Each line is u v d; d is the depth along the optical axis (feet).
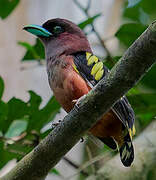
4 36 50.85
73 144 28.04
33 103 35.22
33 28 36.09
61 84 31.83
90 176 37.50
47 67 33.81
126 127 30.58
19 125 35.81
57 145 27.96
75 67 31.71
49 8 53.52
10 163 42.50
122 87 25.39
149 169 37.73
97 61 31.94
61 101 32.30
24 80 49.44
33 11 53.26
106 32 50.44
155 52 24.18
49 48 34.73
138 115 39.91
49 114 35.47
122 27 38.42
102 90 25.68
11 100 34.83
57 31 35.58
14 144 35.04
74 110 26.81
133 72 24.89
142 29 38.42
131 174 37.40
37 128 35.42
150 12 45.80
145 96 37.83
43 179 29.40
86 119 26.84
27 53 39.14
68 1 53.36
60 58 32.63
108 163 37.96
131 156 30.53
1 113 35.19
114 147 33.09
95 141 33.45
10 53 50.29
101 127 31.48
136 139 39.45
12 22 51.85
